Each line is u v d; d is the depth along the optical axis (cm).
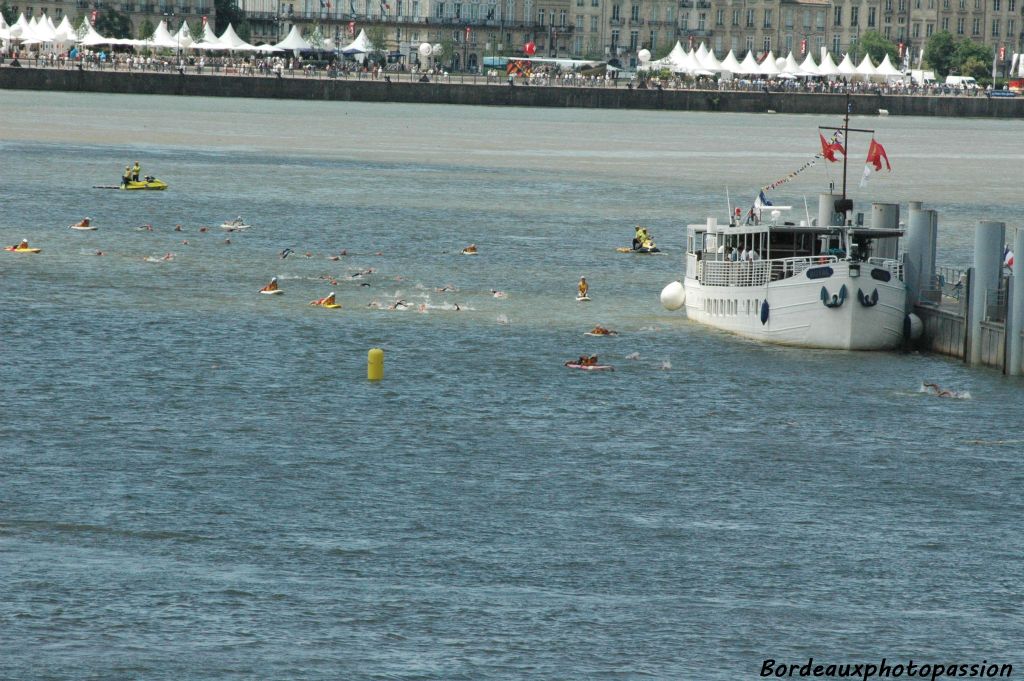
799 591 17200
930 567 17962
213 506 19262
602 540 18512
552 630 16050
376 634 15862
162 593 16625
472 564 17662
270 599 16562
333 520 18925
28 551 17625
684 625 16288
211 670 15038
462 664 15300
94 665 15062
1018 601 17112
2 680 14725
